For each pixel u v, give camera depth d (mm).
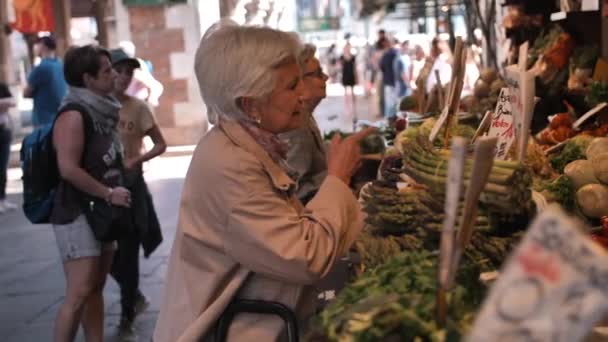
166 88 17625
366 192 3307
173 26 17484
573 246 1376
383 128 7520
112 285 7863
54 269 8727
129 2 17375
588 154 3619
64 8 22875
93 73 5066
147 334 6457
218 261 2818
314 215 2781
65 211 4957
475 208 1996
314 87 4492
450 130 3648
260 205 2719
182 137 17672
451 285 1839
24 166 5031
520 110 2775
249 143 2789
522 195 2543
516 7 7230
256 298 2857
